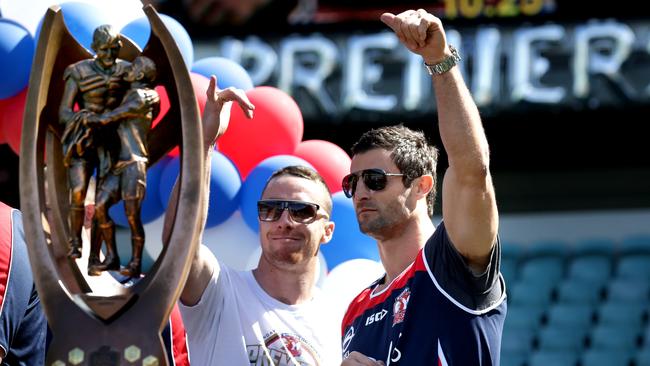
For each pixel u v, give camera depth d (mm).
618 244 29750
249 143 9922
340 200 9922
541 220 30578
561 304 27406
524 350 26531
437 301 6695
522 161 29469
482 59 25906
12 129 9281
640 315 26531
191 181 5496
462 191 6398
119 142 5562
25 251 7230
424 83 26281
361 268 9469
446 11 26656
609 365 25516
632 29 25359
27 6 9195
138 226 5523
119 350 5309
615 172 29625
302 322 7922
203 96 9211
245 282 7926
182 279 5406
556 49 25656
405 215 7270
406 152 7305
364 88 26547
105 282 5680
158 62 5727
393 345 6773
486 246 6492
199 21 27531
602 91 25406
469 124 6301
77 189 5488
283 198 8023
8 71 8891
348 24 26891
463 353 6586
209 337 7488
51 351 5328
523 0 26188
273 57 27109
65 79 5586
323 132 27734
